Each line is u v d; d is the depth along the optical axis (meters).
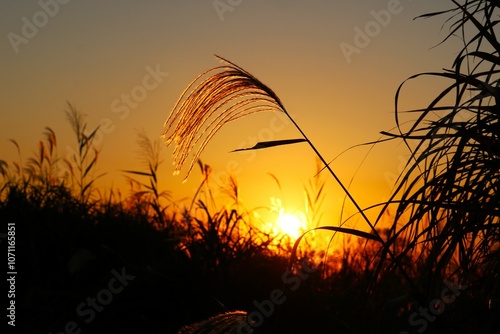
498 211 2.26
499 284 2.28
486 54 2.38
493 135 2.31
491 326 2.21
